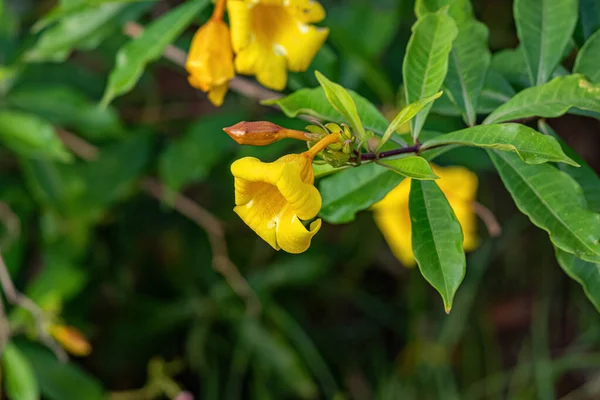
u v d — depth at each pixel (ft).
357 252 4.68
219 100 2.92
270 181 2.49
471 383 4.70
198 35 2.88
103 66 4.09
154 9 3.60
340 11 3.62
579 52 2.71
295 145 3.47
